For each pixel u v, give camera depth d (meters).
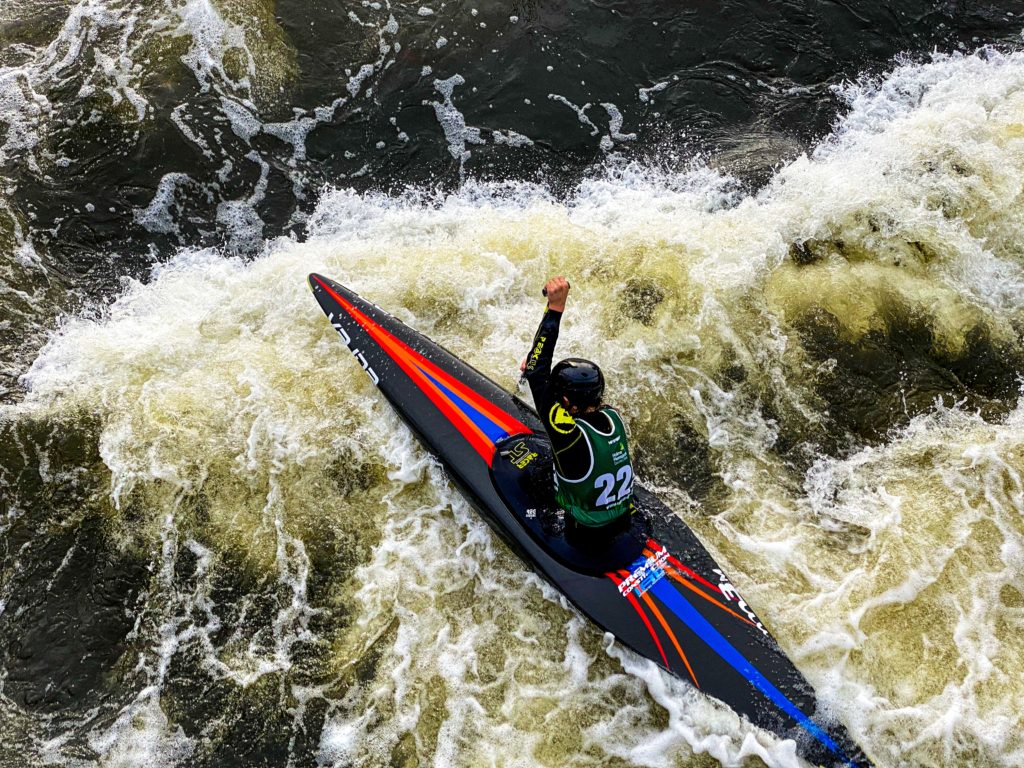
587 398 3.75
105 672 4.28
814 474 4.90
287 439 4.90
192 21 6.99
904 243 5.71
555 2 7.56
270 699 4.16
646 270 5.65
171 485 4.74
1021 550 4.38
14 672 4.28
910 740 3.83
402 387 5.02
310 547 4.58
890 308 5.46
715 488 4.84
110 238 6.10
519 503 4.44
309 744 4.03
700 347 5.33
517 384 5.21
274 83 6.93
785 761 3.77
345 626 4.35
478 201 6.40
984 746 3.79
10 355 5.31
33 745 4.06
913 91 7.05
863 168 6.25
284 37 7.12
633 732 3.94
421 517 4.68
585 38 7.36
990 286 5.61
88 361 5.25
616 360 5.28
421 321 5.52
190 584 4.50
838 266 5.66
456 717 4.04
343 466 4.85
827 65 7.25
